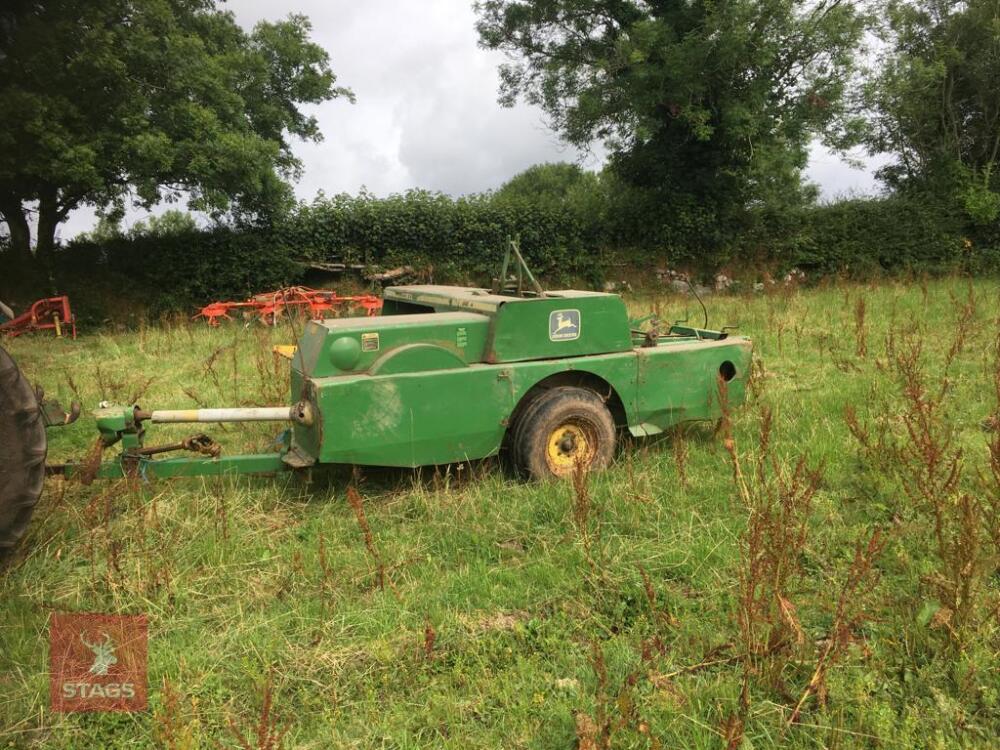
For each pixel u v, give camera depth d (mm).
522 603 3789
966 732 2865
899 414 6273
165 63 13648
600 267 19812
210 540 4316
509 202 19531
